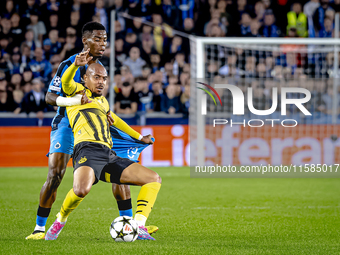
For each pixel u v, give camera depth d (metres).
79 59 14.61
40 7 51.28
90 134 15.25
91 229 18.02
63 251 14.04
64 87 15.29
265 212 22.47
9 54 49.78
